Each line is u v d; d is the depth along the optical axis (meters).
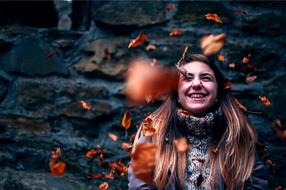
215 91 1.83
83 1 2.60
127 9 2.38
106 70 2.35
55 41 2.40
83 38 2.41
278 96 2.31
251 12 2.37
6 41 2.36
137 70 2.14
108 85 2.35
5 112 2.30
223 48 2.35
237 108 1.91
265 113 2.30
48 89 2.34
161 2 2.38
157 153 1.77
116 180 2.24
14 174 2.10
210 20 2.37
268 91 2.32
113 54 2.36
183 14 2.38
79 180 2.23
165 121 1.85
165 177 1.73
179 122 1.81
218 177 1.73
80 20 2.63
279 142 2.29
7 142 2.29
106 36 2.40
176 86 1.92
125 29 2.39
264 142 2.28
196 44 2.35
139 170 1.13
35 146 2.28
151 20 2.37
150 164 1.13
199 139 1.81
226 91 1.94
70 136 2.31
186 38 2.35
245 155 1.79
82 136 2.32
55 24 2.77
